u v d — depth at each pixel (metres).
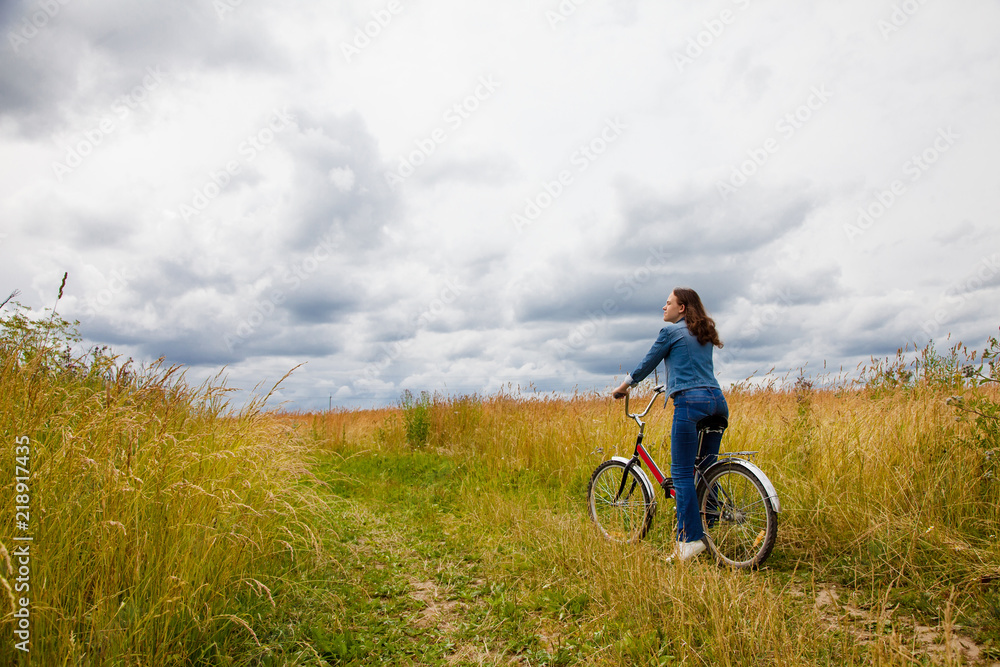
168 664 2.44
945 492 3.93
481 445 9.44
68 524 2.50
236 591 3.11
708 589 2.99
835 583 3.48
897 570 3.38
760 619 2.62
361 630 3.20
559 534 4.56
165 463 2.99
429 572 4.28
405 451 10.66
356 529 5.32
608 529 4.65
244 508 3.34
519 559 4.36
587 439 7.43
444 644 3.04
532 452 7.83
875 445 4.59
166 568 2.63
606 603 3.30
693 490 4.02
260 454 3.87
